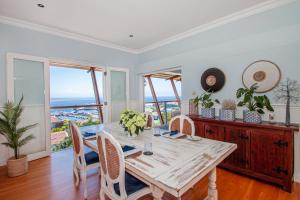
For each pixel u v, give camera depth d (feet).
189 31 11.56
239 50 9.32
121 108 15.55
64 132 13.79
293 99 7.63
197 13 9.25
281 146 6.68
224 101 9.07
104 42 13.92
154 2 8.14
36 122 10.59
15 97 9.71
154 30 11.57
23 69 10.06
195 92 11.54
